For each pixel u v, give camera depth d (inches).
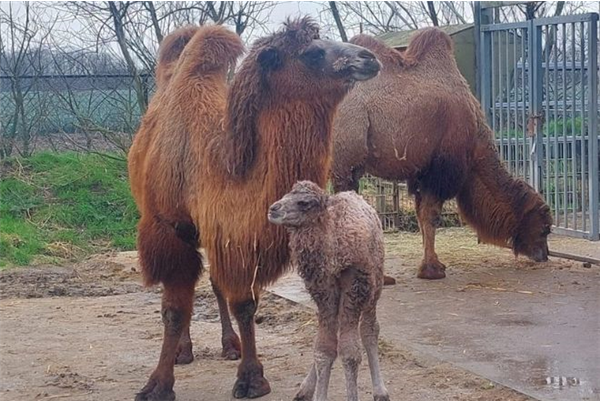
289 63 209.9
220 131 218.4
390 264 386.6
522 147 439.2
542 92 428.1
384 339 268.5
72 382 241.4
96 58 623.5
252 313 222.5
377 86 347.3
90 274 403.9
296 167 209.2
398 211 479.8
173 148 227.9
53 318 318.3
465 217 372.8
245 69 212.1
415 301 317.1
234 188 212.2
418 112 346.0
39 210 509.0
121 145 565.3
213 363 258.8
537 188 426.3
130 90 602.9
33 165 560.4
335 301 200.5
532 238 359.6
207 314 325.7
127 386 237.6
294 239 197.9
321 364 199.6
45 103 608.1
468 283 344.5
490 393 220.4
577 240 419.2
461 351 255.0
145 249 231.6
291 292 339.6
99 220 503.8
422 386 227.0
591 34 397.4
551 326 279.6
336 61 208.8
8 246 440.8
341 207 203.3
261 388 223.8
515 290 331.0
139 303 343.3
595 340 262.7
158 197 230.7
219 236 214.1
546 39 418.9
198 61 236.7
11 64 619.8
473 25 461.1
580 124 442.9
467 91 357.4
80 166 554.6
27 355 269.3
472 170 361.7
